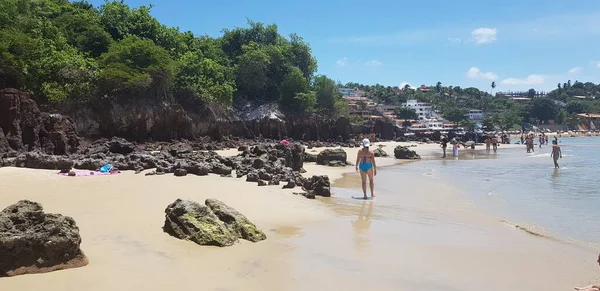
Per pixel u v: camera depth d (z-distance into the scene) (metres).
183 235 10.03
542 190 22.58
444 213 15.77
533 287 8.30
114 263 8.18
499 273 9.07
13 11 47.53
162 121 52.06
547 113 199.88
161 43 62.69
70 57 46.38
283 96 79.00
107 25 59.28
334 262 9.27
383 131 99.06
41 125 30.70
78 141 33.75
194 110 59.12
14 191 15.30
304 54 85.94
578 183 25.67
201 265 8.46
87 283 7.12
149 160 24.44
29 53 41.53
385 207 16.69
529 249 11.05
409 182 25.92
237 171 23.25
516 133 167.00
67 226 8.06
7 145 28.22
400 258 9.85
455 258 10.05
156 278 7.57
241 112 72.81
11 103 29.30
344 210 15.73
